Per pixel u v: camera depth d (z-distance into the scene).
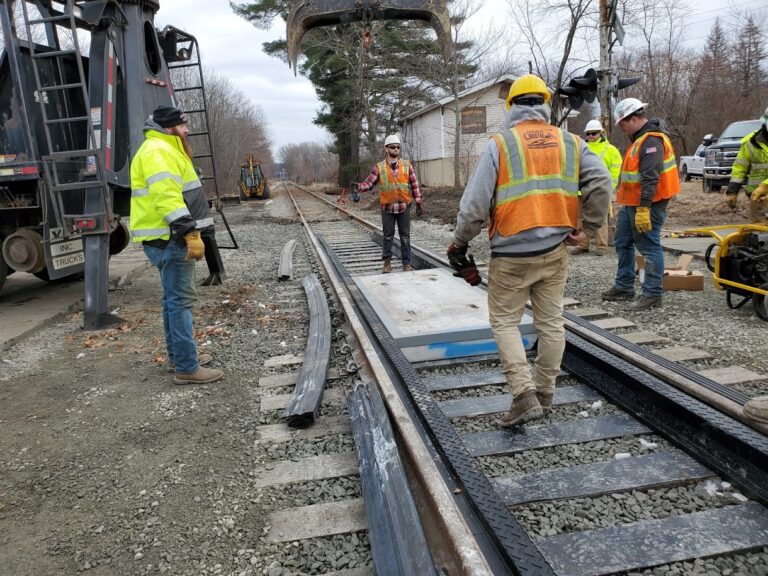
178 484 3.24
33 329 6.38
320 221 19.05
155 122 4.41
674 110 34.81
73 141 7.91
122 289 8.57
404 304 5.78
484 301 5.77
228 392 4.51
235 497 3.10
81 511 3.04
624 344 4.57
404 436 3.10
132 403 4.38
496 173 3.19
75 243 7.39
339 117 37.66
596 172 3.20
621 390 3.95
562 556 2.53
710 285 7.17
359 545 2.68
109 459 3.56
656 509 2.86
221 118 44.19
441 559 2.41
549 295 3.42
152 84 7.40
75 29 5.95
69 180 7.34
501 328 3.46
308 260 10.61
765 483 2.86
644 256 6.10
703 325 5.57
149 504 3.07
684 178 26.12
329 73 33.41
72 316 7.12
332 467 3.33
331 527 2.79
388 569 2.29
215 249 8.52
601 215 3.29
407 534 2.41
